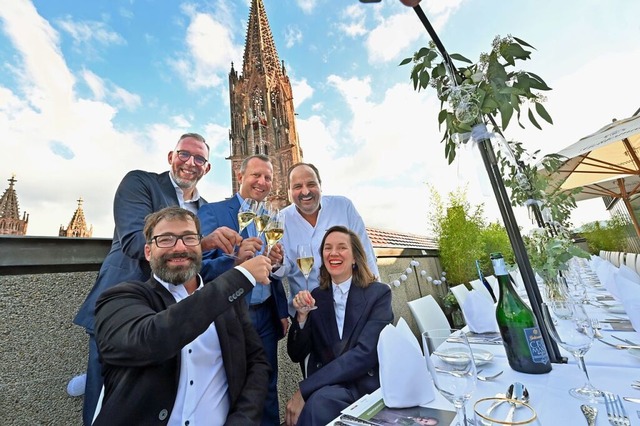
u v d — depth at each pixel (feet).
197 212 8.06
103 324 3.96
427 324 9.07
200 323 3.74
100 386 5.20
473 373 2.83
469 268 21.81
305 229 9.53
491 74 4.49
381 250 16.37
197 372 4.40
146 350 3.52
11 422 5.13
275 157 76.54
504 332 4.13
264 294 7.11
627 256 15.03
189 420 4.10
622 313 6.57
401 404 3.27
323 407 4.44
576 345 3.29
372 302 6.09
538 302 4.10
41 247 5.65
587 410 2.68
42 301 5.68
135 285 4.53
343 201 10.33
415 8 4.11
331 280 6.97
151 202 6.39
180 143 7.39
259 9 95.14
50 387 5.63
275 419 6.90
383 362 3.51
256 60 86.69
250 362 5.29
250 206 6.68
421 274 20.54
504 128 4.33
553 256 5.29
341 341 5.98
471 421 2.83
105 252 6.80
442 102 5.21
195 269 4.87
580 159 16.24
